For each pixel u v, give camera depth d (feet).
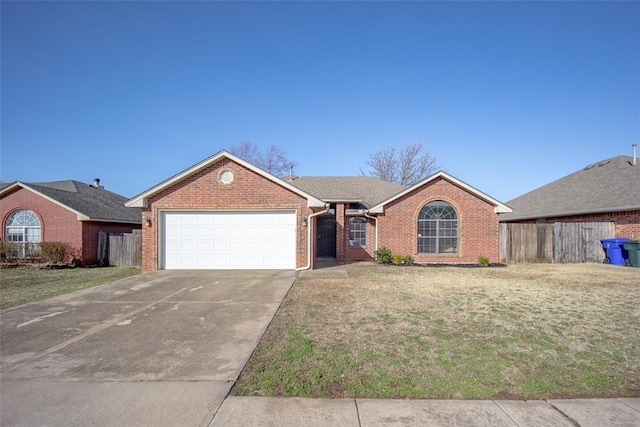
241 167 43.32
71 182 73.15
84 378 14.25
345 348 16.88
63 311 24.34
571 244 53.62
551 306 24.54
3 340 18.67
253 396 12.66
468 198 51.93
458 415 11.37
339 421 11.07
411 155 119.03
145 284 33.73
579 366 14.92
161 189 43.29
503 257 52.95
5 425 11.03
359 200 57.31
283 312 23.39
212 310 24.21
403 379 13.75
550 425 10.85
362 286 32.22
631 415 11.37
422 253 52.13
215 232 43.68
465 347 16.94
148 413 11.65
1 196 56.29
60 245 52.65
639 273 40.93
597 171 69.51
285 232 43.52
